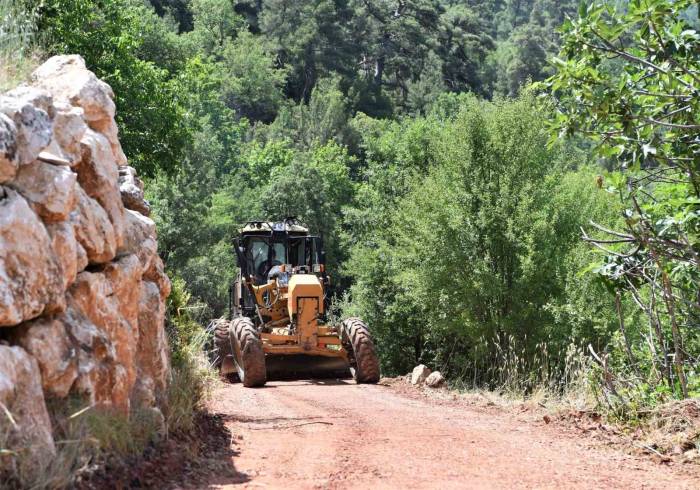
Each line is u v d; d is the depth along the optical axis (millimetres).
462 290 28625
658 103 11984
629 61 12625
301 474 8047
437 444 10156
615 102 11914
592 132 12305
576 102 12398
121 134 30922
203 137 60000
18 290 6215
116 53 30422
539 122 28469
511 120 28781
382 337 38469
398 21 143750
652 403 12062
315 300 21844
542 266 27375
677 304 13516
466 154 29141
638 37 12008
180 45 57750
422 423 12359
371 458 9039
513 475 8352
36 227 6531
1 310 5941
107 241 8172
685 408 11102
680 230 12094
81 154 8305
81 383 6996
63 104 8266
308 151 102062
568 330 25578
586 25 11906
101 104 9414
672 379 12461
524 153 28672
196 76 77625
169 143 33125
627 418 11711
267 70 138625
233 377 23250
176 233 56312
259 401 15820
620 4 11984
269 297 23812
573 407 13336
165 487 6938
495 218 28156
